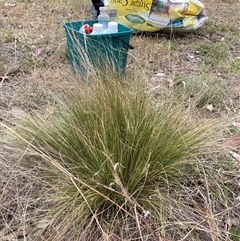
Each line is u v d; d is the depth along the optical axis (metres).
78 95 2.09
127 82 2.15
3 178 2.06
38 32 4.38
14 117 2.38
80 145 2.03
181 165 2.04
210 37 4.53
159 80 3.20
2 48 3.92
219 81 3.37
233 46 4.29
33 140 2.09
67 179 1.92
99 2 4.62
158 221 1.83
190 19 4.41
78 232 1.80
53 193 1.96
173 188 2.00
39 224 1.84
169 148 2.00
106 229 1.81
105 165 1.87
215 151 2.11
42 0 5.56
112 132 1.93
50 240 1.78
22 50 3.89
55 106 2.32
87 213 1.85
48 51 3.88
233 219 1.97
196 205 1.89
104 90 2.03
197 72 3.59
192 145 2.07
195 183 2.05
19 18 4.89
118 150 1.91
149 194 1.92
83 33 2.76
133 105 2.02
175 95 2.42
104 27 3.37
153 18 4.35
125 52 3.00
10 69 3.42
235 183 2.16
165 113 2.08
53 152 2.04
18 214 1.92
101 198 1.88
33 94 2.90
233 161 2.26
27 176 2.02
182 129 2.10
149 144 1.94
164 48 4.04
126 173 1.93
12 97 2.83
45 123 2.14
